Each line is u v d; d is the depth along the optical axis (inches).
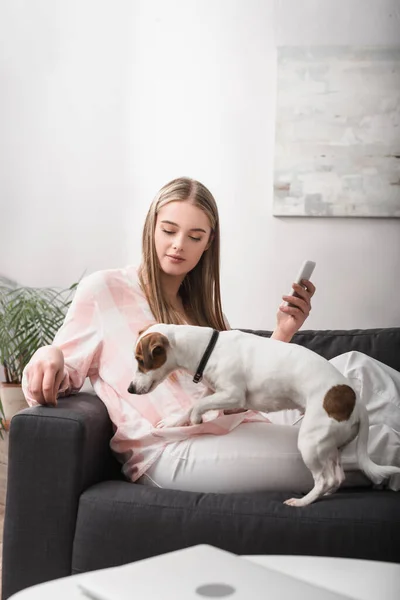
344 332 94.7
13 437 58.9
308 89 114.7
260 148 116.6
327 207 114.1
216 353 59.0
